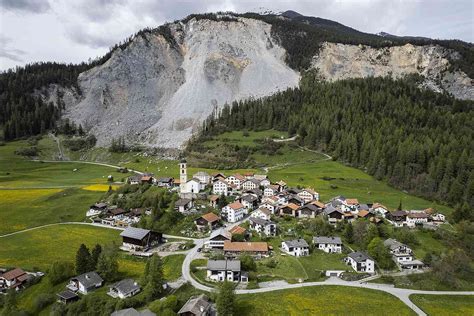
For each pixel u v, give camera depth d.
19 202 170.25
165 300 80.88
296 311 81.06
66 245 123.56
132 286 88.50
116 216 146.50
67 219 150.25
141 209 149.12
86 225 143.25
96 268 99.19
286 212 144.62
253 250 108.75
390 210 152.75
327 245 114.31
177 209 142.75
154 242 120.88
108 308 81.25
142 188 172.38
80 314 81.06
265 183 181.88
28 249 120.81
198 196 157.38
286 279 95.62
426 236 130.12
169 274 97.88
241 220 140.12
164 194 156.50
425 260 107.94
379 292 91.25
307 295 87.75
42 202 169.75
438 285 97.06
